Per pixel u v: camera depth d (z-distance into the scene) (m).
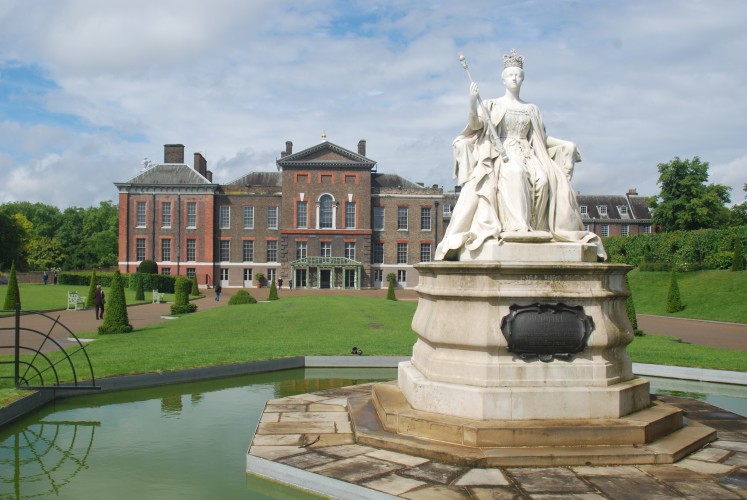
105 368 13.55
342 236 65.44
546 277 7.74
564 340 7.59
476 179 8.64
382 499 6.11
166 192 64.56
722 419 9.23
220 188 65.94
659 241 50.72
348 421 9.04
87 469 7.70
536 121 8.97
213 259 64.88
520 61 9.12
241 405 11.21
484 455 6.88
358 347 17.36
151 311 35.41
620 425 7.28
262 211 66.38
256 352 16.69
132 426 9.71
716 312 35.44
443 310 8.07
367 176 65.69
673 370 14.64
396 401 8.57
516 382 7.58
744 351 18.84
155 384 12.96
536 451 7.00
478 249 8.21
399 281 67.25
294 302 33.44
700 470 6.83
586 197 81.56
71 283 56.94
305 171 65.44
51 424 9.86
